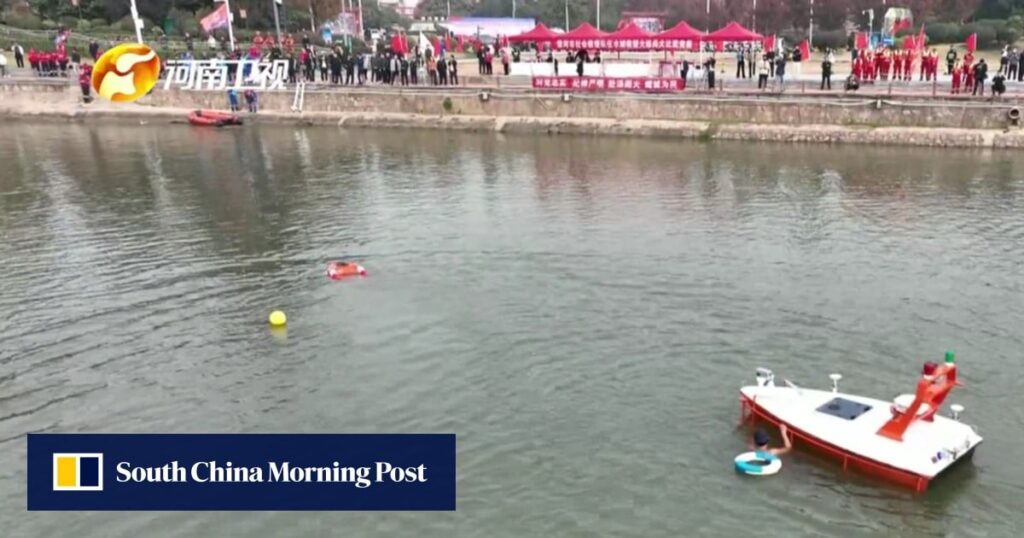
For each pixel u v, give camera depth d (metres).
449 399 20.98
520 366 22.61
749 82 63.78
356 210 39.22
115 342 24.78
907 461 17.20
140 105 71.94
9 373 22.97
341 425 19.98
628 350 23.44
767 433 19.23
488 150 55.06
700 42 60.19
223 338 24.88
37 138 62.06
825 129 54.44
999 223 34.97
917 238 33.19
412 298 27.66
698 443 18.86
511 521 16.44
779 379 21.69
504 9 194.25
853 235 33.75
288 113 67.94
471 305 26.92
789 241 33.06
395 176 47.06
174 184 45.69
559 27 155.25
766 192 41.31
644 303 26.81
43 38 93.25
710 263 30.55
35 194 43.62
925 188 41.38
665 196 40.94
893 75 59.47
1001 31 83.88
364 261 31.56
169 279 29.97
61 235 35.81
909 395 19.30
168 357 23.75
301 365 23.02
